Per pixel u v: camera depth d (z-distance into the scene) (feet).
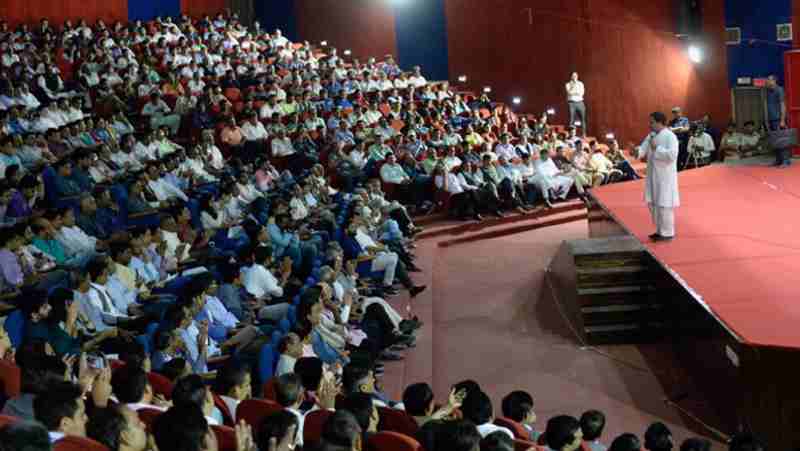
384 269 50.80
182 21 99.96
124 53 83.51
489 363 42.80
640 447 22.86
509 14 97.96
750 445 23.82
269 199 55.36
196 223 50.49
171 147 65.05
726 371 34.65
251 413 22.13
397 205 63.26
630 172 78.23
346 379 26.81
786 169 63.16
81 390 18.57
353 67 95.71
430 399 24.45
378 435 19.76
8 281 36.14
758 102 84.23
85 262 39.52
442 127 79.20
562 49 94.58
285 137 70.64
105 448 16.76
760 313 34.78
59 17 96.07
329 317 38.37
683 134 84.17
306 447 17.83
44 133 59.62
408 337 43.75
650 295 45.65
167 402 23.44
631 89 91.76
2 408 22.50
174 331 30.42
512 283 55.93
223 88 82.74
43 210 46.88
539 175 73.20
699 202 54.39
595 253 45.96
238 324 36.78
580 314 45.70
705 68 88.33
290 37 108.47
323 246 49.34
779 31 82.28
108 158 59.00
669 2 89.86
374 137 72.59
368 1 104.88
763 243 44.04
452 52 102.32
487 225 69.67
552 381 40.70
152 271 39.81
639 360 42.88
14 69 75.25
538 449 21.52
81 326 32.50
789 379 31.94
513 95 99.14
